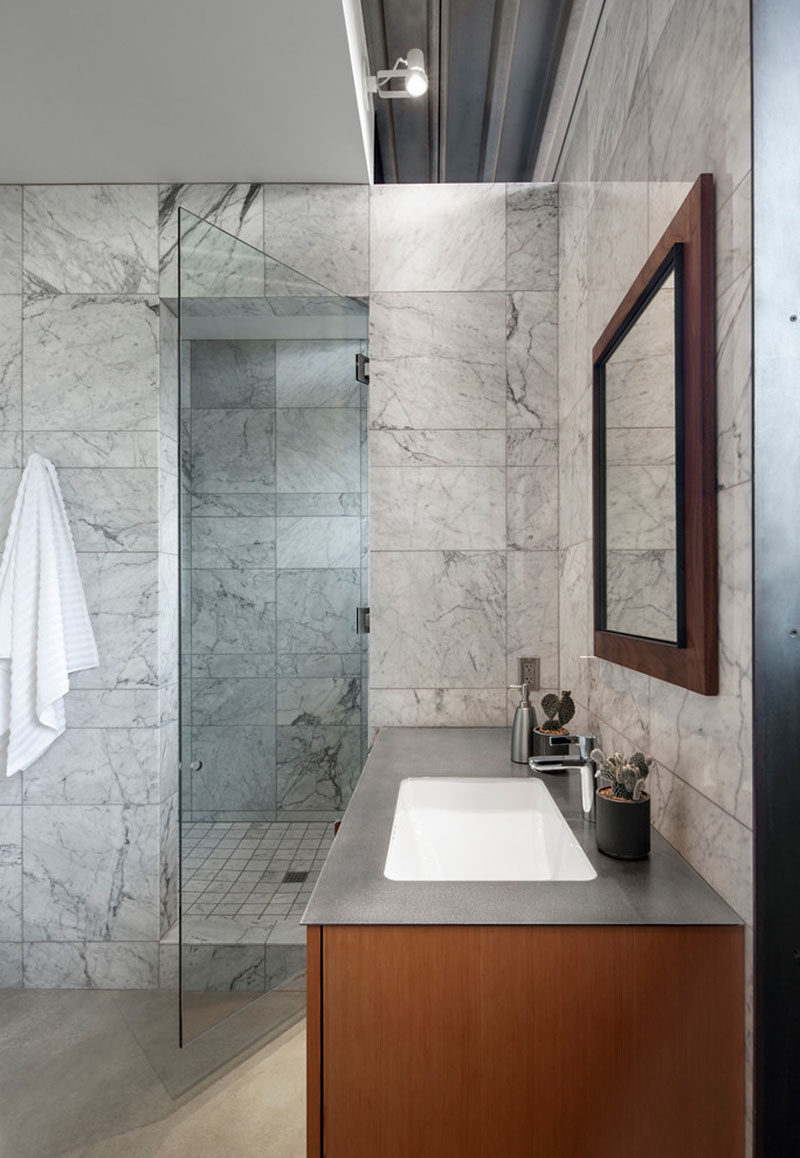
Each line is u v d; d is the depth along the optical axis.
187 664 1.82
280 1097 1.62
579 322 1.80
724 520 0.90
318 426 2.04
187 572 1.87
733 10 0.87
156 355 2.12
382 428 2.10
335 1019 0.89
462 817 1.50
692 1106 0.87
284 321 1.98
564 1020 0.88
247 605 1.93
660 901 0.93
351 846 1.16
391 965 0.89
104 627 2.12
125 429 2.12
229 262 1.84
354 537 2.07
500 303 2.10
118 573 2.12
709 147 0.95
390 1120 0.89
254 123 1.82
